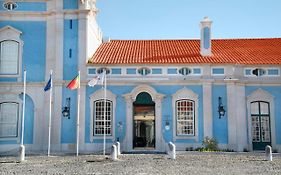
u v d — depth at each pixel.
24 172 16.09
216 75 28.09
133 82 27.86
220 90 28.02
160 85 27.98
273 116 28.20
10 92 27.75
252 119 28.28
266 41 34.22
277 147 27.91
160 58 29.02
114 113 27.67
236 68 28.31
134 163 19.20
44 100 27.75
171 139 27.48
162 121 27.61
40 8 28.58
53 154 24.95
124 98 27.78
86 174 15.35
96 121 27.64
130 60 28.44
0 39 28.14
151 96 27.81
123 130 27.55
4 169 17.11
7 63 28.12
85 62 27.81
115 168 17.17
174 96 27.83
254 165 18.48
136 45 33.31
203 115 27.66
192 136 27.52
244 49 32.03
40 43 28.31
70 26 28.25
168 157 21.89
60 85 27.64
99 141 27.33
